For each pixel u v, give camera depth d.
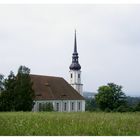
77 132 19.34
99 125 21.31
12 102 73.69
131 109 88.12
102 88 119.88
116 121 23.89
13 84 74.69
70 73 135.50
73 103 106.62
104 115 30.88
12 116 28.88
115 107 117.00
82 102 110.56
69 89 108.75
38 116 28.59
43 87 98.50
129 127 20.88
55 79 106.94
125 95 119.38
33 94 77.12
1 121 23.42
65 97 103.31
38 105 91.94
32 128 20.36
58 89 103.62
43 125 21.47
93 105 139.88
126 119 25.59
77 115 30.59
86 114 33.19
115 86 120.00
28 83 76.06
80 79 135.75
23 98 73.75
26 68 77.75
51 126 21.08
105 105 120.00
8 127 20.55
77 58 136.38
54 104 98.31
